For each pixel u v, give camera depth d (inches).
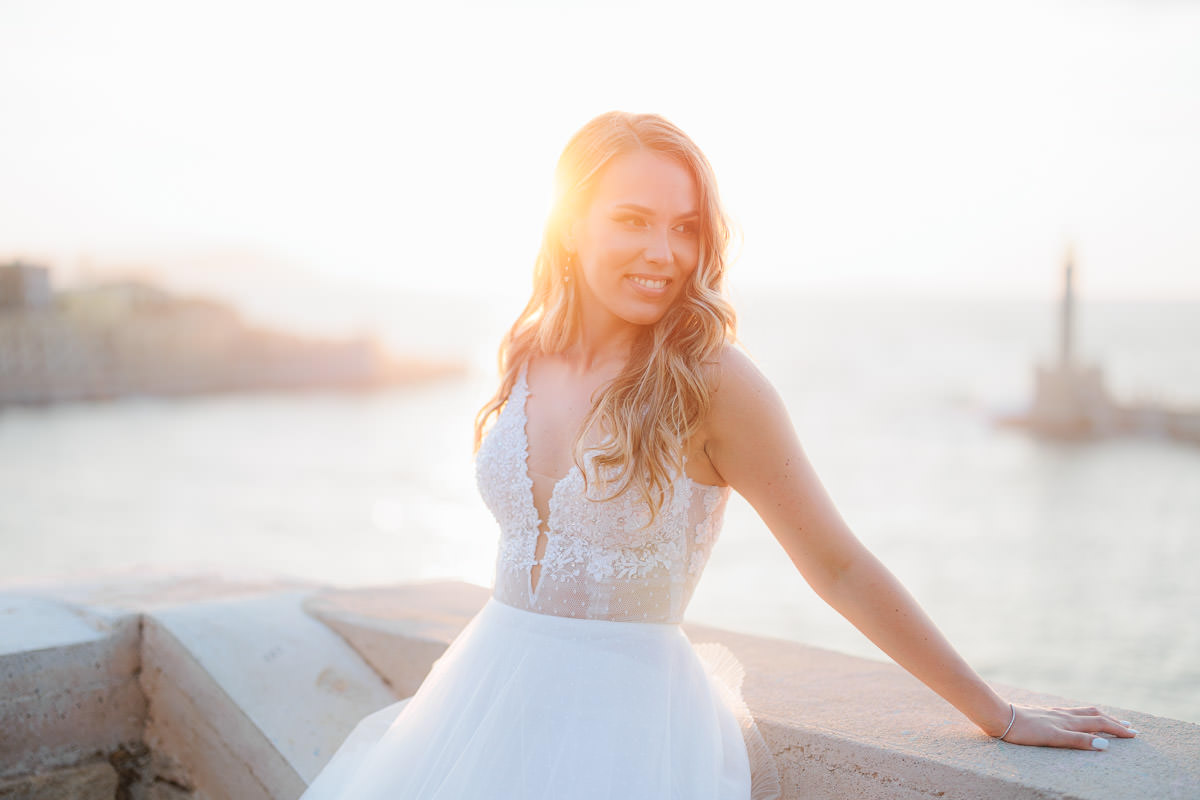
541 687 61.4
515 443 67.3
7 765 91.7
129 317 4576.8
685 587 65.6
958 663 63.9
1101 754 62.4
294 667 97.0
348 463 2637.8
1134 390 3417.8
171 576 119.9
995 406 3324.3
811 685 78.7
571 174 66.9
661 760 59.2
